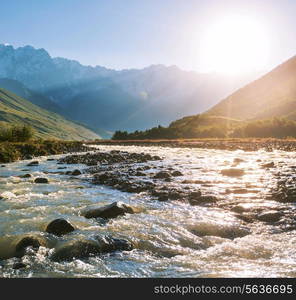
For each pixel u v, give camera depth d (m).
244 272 8.10
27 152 48.38
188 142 93.31
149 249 9.64
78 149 62.81
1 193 17.16
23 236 10.27
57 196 17.14
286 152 48.44
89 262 8.72
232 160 36.56
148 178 23.41
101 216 12.78
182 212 13.82
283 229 11.53
